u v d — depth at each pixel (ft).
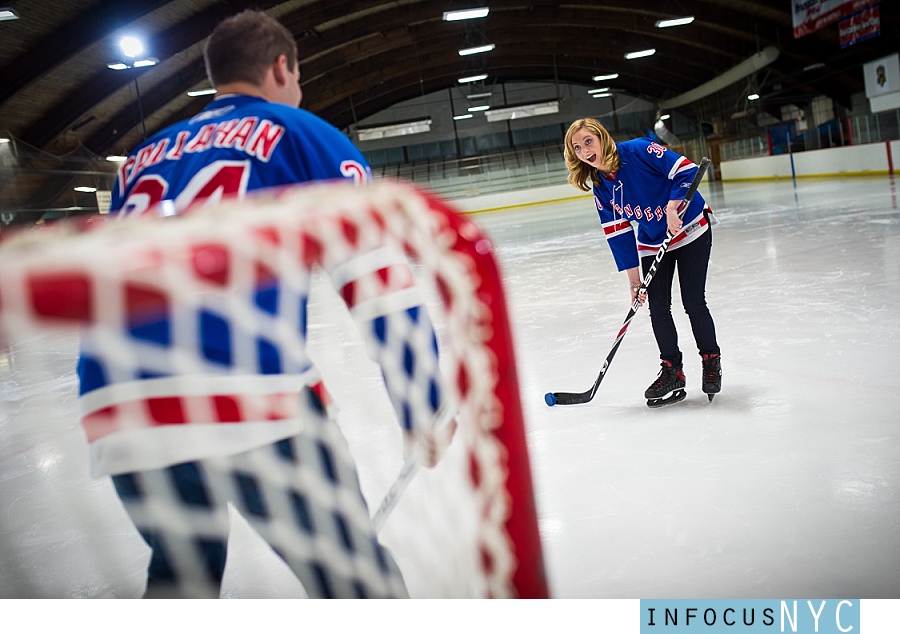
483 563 2.56
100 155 69.87
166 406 2.92
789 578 5.21
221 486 3.11
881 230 22.94
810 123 96.78
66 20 47.98
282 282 3.14
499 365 2.47
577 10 81.51
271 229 1.97
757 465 7.18
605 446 8.24
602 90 110.63
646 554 5.78
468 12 51.08
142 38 53.11
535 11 81.15
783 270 18.34
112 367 2.93
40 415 13.64
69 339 23.72
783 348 11.32
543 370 12.01
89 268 1.63
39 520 8.22
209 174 3.45
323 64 82.38
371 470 7.91
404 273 3.11
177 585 3.31
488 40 91.56
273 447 3.12
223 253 1.85
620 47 96.68
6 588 6.52
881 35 69.51
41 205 50.96
